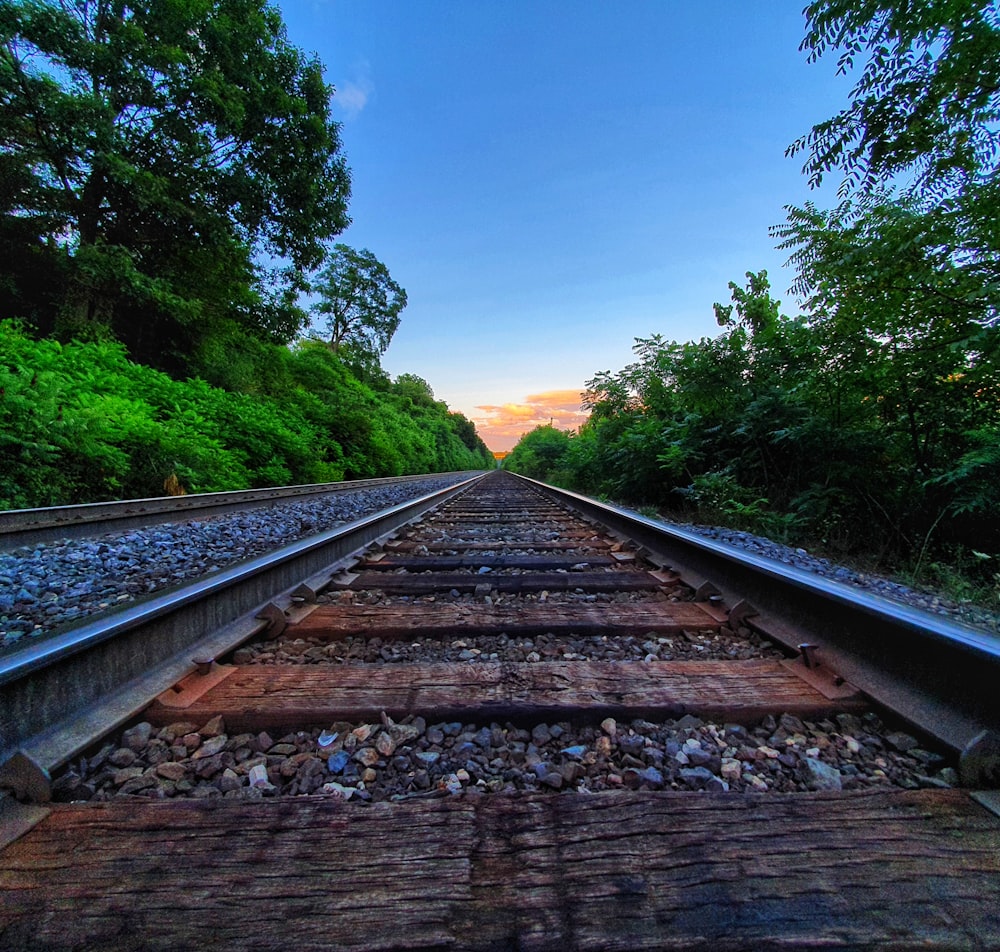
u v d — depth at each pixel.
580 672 1.63
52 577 3.38
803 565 4.02
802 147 4.73
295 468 13.40
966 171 4.36
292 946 0.72
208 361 14.28
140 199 11.22
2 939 0.72
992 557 4.13
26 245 11.65
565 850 0.87
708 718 1.41
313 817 0.94
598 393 12.14
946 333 4.95
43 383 6.07
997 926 0.74
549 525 5.89
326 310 38.53
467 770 1.21
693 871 0.83
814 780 1.15
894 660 1.46
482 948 0.71
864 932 0.74
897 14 3.86
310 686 1.54
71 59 10.44
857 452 6.11
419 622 2.19
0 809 0.96
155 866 0.84
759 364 7.44
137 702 1.40
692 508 8.16
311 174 15.84
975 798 0.99
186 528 5.54
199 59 12.78
